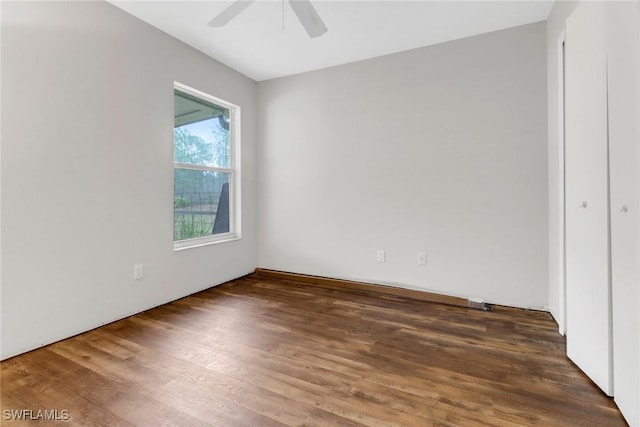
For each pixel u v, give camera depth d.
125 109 2.41
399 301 2.88
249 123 3.71
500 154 2.63
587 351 1.62
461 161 2.77
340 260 3.37
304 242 3.57
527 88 2.52
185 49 2.88
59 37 2.00
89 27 2.16
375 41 2.80
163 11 2.39
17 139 1.83
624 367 1.31
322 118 3.41
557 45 2.15
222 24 1.93
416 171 2.95
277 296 3.02
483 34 2.66
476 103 2.70
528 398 1.46
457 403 1.43
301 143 3.54
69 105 2.06
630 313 1.26
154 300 2.68
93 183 2.21
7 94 1.78
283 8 2.32
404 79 2.98
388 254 3.11
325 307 2.71
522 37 2.53
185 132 3.06
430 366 1.75
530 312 2.54
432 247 2.91
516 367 1.73
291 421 1.31
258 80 3.76
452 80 2.78
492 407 1.40
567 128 1.79
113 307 2.36
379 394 1.50
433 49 2.85
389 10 2.34
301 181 3.56
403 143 3.00
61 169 2.03
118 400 1.45
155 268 2.69
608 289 1.44
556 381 1.59
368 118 3.16
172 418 1.33
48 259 1.98
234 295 3.04
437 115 2.85
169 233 2.81
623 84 1.28
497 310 2.61
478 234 2.73
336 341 2.06
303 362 1.79
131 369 1.71
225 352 1.91
